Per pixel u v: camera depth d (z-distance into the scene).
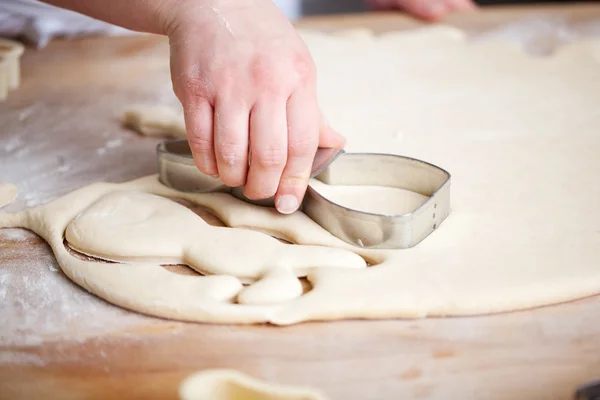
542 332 0.82
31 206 1.10
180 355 0.80
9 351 0.81
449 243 0.94
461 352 0.79
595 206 1.04
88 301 0.89
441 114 1.39
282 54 0.94
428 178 1.03
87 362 0.79
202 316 0.84
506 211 1.02
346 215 0.92
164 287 0.87
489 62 1.68
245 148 0.91
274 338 0.82
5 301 0.89
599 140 1.27
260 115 0.90
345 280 0.87
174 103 1.50
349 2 2.60
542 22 1.94
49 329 0.84
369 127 1.32
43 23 1.73
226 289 0.87
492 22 1.96
